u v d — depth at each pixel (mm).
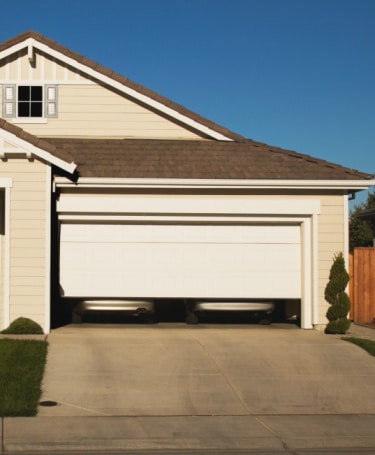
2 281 13312
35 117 16094
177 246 14219
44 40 15953
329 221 14227
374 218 25625
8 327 12719
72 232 14047
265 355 11344
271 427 8070
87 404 8758
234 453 7219
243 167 14336
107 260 14086
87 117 16172
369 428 8102
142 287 14133
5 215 12844
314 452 7270
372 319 16203
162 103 16062
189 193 14031
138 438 7477
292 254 14406
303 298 14219
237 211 14078
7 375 9586
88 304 14047
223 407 8836
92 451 7195
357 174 14148
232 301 14320
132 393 9250
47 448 7180
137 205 13914
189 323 14680
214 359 10992
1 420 8008
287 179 13805
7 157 12812
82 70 16016
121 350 11422
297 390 9609
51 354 11008
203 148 15547
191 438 7531
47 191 12859
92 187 13711
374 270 16234
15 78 16125
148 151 15086
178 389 9477
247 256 14328
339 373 10438
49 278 12883
